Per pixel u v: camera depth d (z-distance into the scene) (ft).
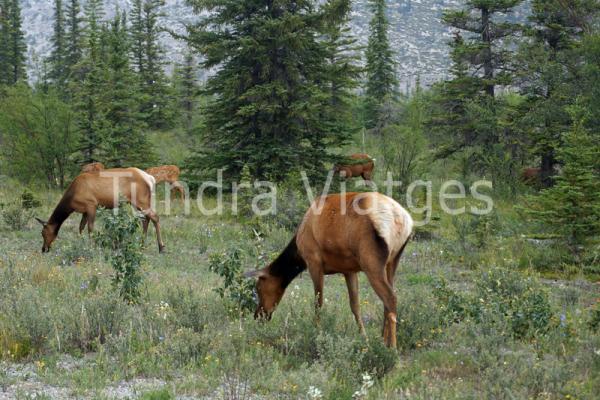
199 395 17.20
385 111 137.08
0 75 167.94
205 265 38.47
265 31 61.93
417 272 38.58
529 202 43.70
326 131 66.69
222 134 67.92
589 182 38.22
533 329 22.89
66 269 34.14
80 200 41.78
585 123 61.77
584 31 74.33
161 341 20.93
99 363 19.22
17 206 53.93
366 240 20.27
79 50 174.50
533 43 75.10
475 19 84.33
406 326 22.79
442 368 19.77
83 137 74.90
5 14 174.81
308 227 22.30
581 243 38.58
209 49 64.03
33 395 16.89
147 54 151.02
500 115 78.95
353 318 24.86
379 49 148.87
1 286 27.58
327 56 68.33
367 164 75.36
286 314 24.49
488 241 43.83
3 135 77.46
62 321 22.43
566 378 17.72
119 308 23.30
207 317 24.26
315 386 17.25
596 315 24.44
